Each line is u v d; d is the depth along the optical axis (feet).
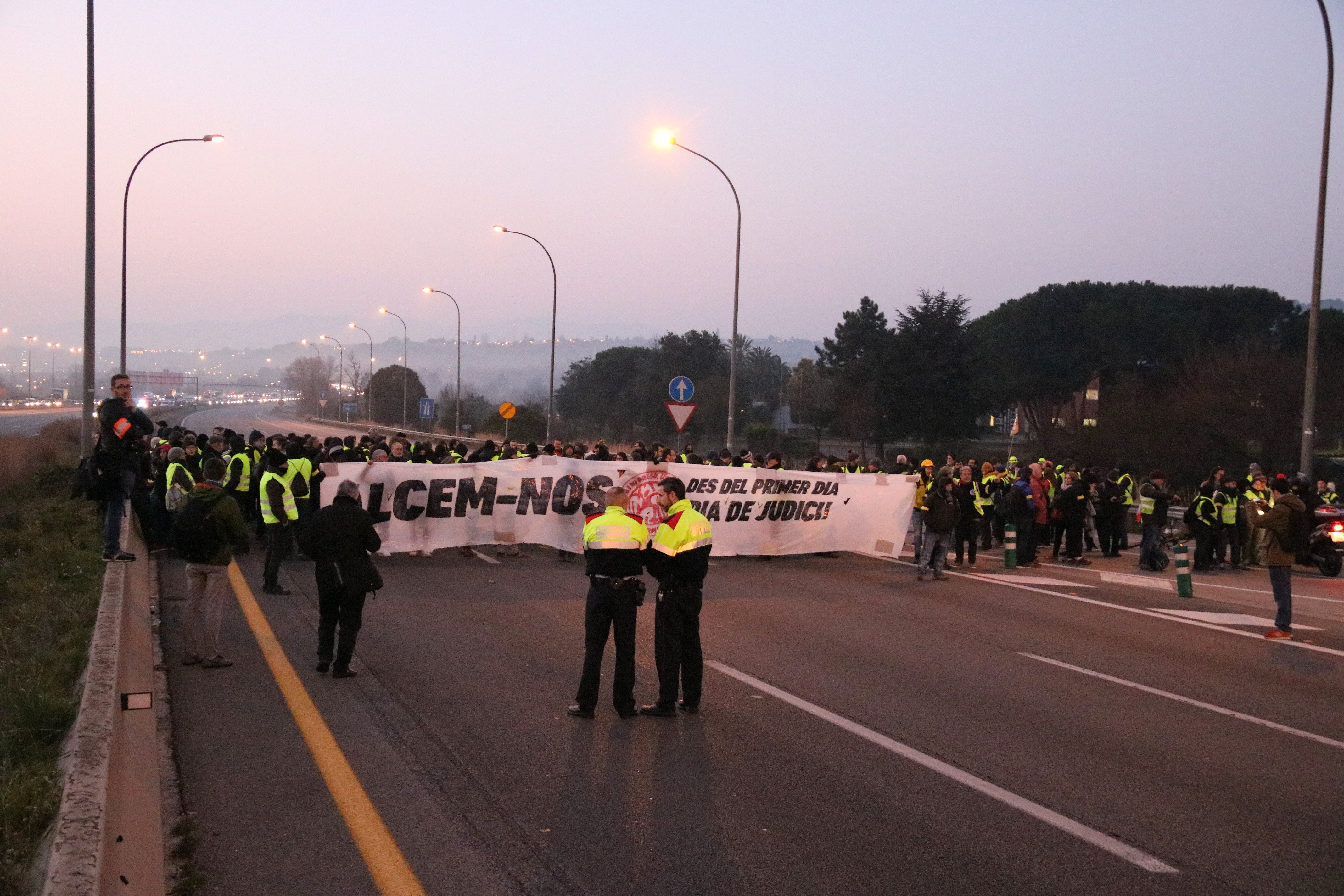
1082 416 151.12
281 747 21.72
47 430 147.02
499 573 47.88
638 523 24.89
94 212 69.92
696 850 16.88
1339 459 128.47
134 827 16.35
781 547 56.70
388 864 16.10
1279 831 18.43
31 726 20.17
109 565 38.24
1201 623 40.27
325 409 382.22
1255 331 167.12
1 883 13.51
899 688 28.12
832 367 204.13
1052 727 24.67
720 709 25.63
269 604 38.04
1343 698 28.48
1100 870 16.52
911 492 58.18
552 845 16.98
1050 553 66.23
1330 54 64.80
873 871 16.24
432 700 25.68
